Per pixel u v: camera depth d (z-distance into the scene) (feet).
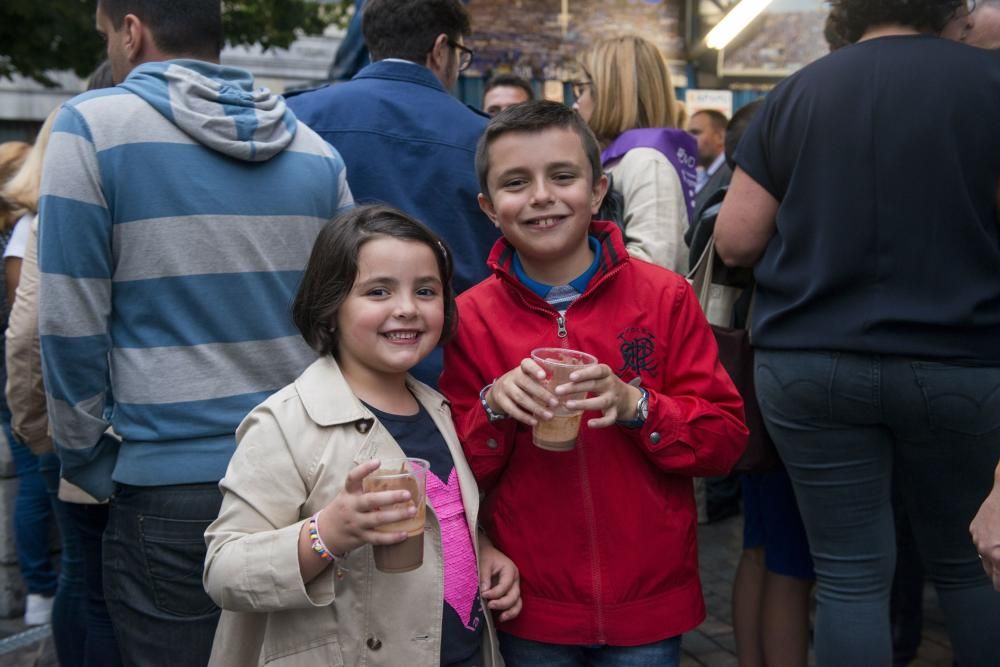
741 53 21.65
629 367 5.70
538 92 21.33
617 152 9.34
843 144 6.13
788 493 7.80
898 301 5.99
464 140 7.75
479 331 5.94
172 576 6.01
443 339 5.66
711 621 11.24
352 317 5.14
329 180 6.83
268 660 4.87
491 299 6.00
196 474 5.96
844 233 6.13
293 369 6.43
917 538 6.65
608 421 5.03
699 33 21.47
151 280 5.97
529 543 5.68
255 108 6.39
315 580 4.63
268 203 6.33
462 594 5.26
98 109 5.88
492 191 5.83
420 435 5.41
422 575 4.99
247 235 6.20
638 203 8.82
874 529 6.52
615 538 5.59
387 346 5.14
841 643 6.50
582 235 5.79
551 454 5.65
